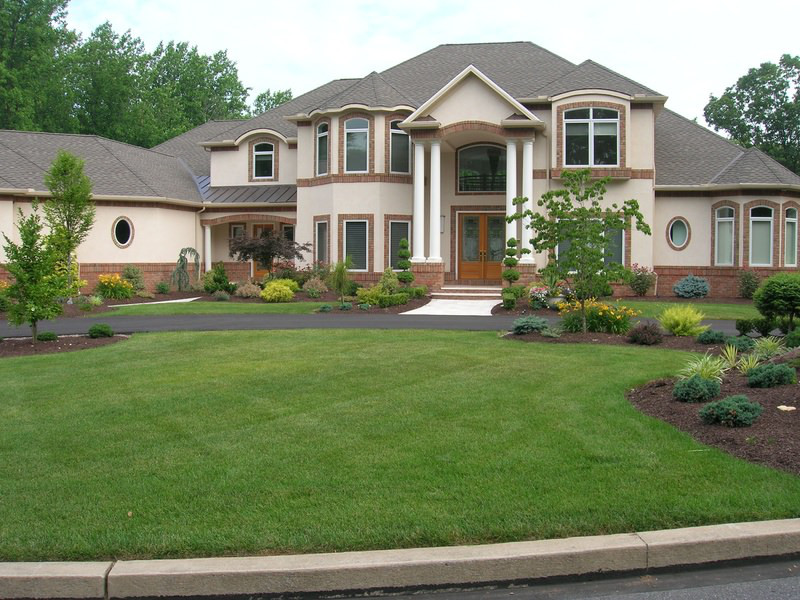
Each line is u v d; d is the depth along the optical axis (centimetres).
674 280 2867
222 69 6550
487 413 816
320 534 498
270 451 682
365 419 796
